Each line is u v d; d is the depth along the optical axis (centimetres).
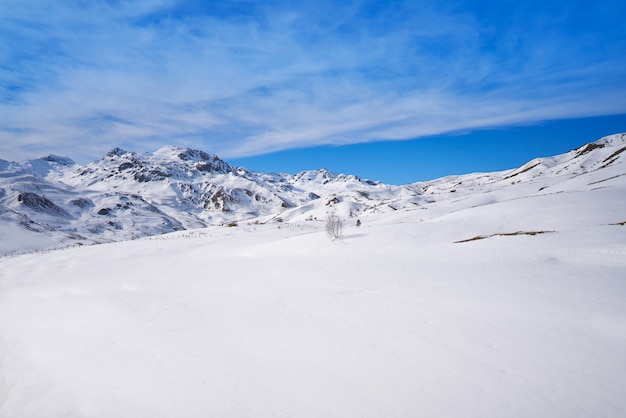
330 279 2100
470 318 1291
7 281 2773
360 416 791
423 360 1004
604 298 1391
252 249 3600
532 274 1869
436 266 2311
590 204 3806
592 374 880
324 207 16000
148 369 1069
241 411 842
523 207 4281
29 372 1129
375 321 1330
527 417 749
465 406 797
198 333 1320
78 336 1380
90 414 889
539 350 1015
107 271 2998
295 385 927
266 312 1518
